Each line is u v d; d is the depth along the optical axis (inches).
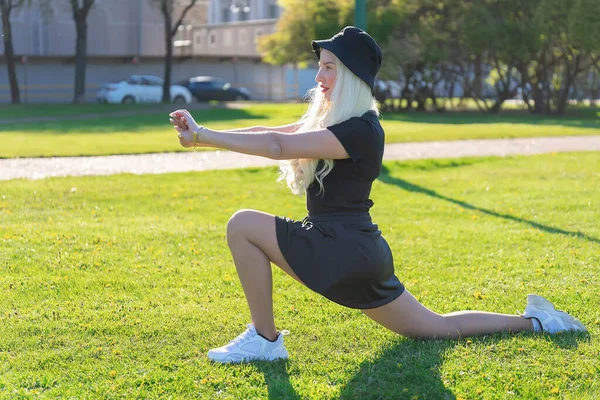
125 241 275.1
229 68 1973.4
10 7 1491.1
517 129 893.8
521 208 368.5
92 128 888.9
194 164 531.2
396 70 1369.3
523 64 1397.6
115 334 173.5
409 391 139.1
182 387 142.3
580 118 1256.2
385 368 151.2
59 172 478.6
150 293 209.6
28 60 1696.6
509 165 550.0
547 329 169.9
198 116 1137.4
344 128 141.3
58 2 1819.6
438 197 406.0
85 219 323.6
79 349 163.6
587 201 386.9
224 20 2524.6
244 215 150.6
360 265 143.9
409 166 535.2
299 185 147.1
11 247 260.4
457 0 1363.2
